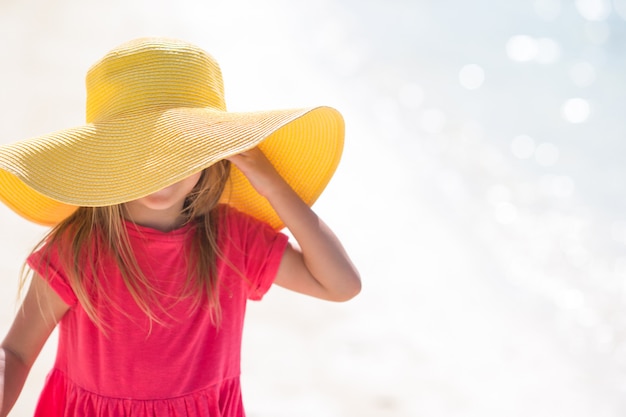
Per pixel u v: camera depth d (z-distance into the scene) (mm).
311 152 2430
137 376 2217
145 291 2223
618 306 4930
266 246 2406
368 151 7230
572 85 9984
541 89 9758
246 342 4203
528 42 11711
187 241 2297
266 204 2521
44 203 2334
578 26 12586
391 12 12695
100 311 2211
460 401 3832
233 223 2410
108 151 2043
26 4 10031
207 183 2311
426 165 7125
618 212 6523
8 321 3955
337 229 5625
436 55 10766
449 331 4504
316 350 4191
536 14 13148
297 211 2340
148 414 2215
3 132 6207
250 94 8164
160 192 2135
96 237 2230
